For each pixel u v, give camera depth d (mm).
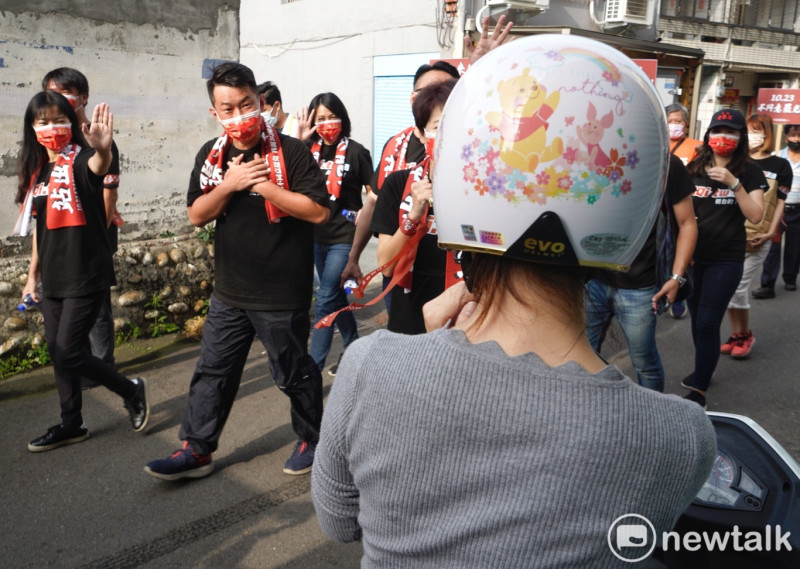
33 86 4445
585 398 805
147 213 5156
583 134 815
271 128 2885
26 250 4578
